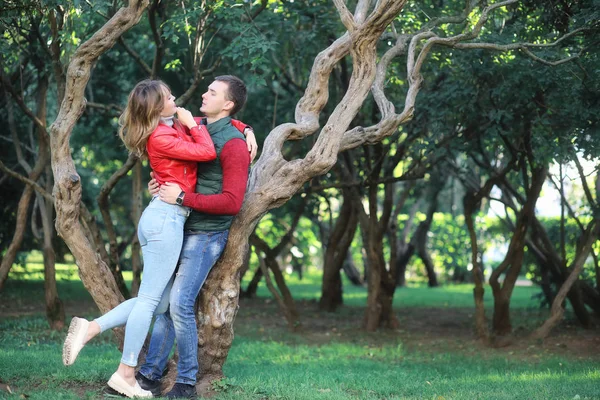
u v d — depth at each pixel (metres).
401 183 21.81
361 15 5.92
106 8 8.08
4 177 11.85
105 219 8.98
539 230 11.59
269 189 5.20
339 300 14.69
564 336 10.21
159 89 4.70
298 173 5.25
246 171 4.80
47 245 9.55
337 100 10.71
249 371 6.57
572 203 16.31
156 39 8.52
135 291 9.91
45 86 9.58
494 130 8.83
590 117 8.06
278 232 21.14
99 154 17.92
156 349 5.07
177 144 4.62
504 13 9.41
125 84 13.34
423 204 24.45
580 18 7.11
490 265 24.83
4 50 7.89
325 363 7.66
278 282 10.82
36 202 11.03
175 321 4.85
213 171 4.83
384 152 10.27
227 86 4.92
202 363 5.28
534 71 8.16
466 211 10.00
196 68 8.52
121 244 22.22
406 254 21.56
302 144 11.95
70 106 5.22
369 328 10.95
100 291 5.39
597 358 8.48
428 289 20.95
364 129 6.15
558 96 8.51
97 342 8.45
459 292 19.61
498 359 8.45
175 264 4.73
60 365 6.24
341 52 5.85
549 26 8.27
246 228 5.16
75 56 5.12
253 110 12.17
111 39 5.14
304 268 28.81
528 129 9.20
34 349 7.62
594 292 11.34
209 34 10.71
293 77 11.95
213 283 5.20
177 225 4.70
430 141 9.38
